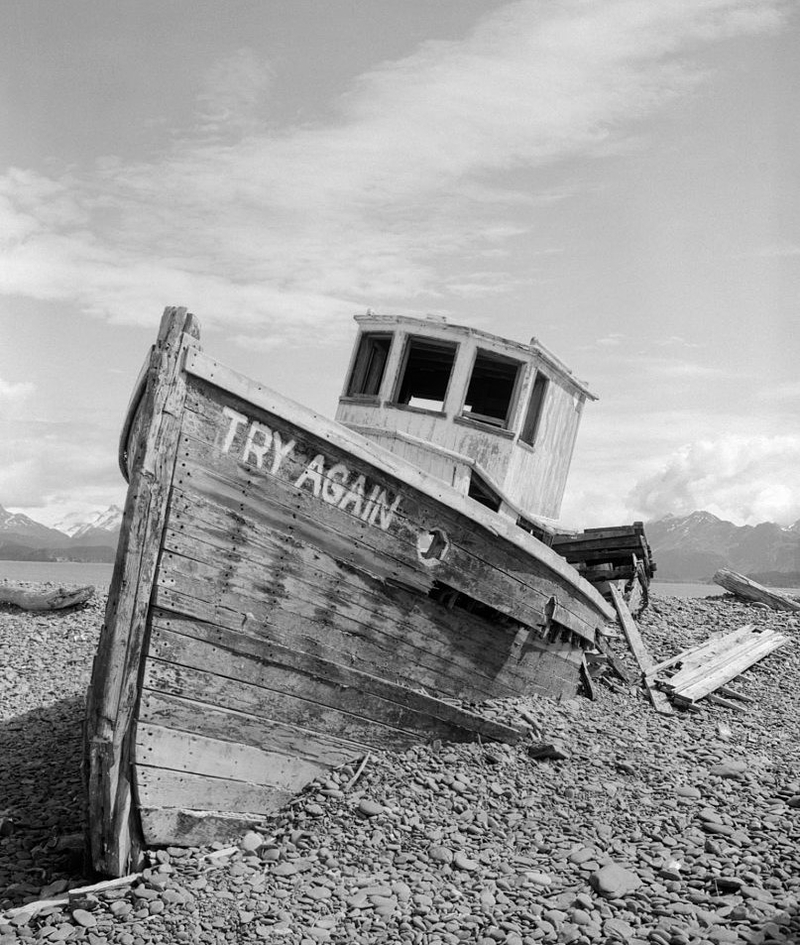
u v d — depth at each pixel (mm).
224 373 6578
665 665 12430
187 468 6539
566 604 9711
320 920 5824
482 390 13242
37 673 13766
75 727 10922
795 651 14242
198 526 6637
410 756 8000
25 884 6508
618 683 11570
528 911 5887
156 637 6484
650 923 5699
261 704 7105
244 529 6867
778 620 15984
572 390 11922
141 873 6430
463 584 8289
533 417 11156
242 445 6770
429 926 5719
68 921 5859
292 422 6918
